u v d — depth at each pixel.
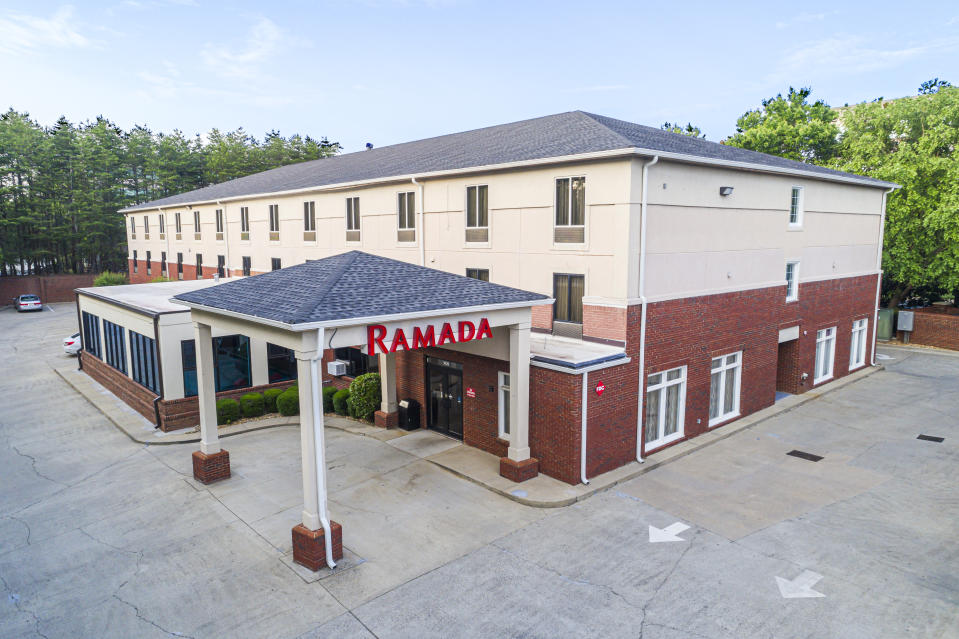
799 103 39.28
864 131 31.28
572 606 9.37
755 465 15.20
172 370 18.62
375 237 23.39
